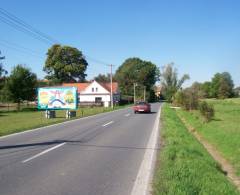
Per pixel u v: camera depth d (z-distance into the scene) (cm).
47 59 11325
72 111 3822
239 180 1087
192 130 2620
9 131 2025
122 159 1138
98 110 5428
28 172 932
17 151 1280
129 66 13238
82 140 1620
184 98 4966
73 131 2047
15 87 5866
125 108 6462
